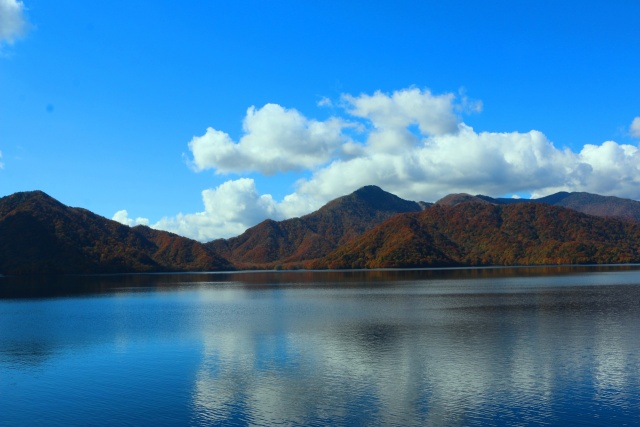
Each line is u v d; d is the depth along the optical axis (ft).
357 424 106.83
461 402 118.11
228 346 183.42
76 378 144.25
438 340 185.98
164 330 222.69
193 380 139.74
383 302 330.34
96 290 501.15
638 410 111.86
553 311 259.19
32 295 436.76
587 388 126.52
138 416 114.32
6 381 142.31
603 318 231.91
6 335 214.28
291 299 376.27
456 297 352.49
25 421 113.39
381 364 152.25
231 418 111.75
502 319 234.17
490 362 151.84
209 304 347.97
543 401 118.01
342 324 231.09
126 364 159.33
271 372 146.10
